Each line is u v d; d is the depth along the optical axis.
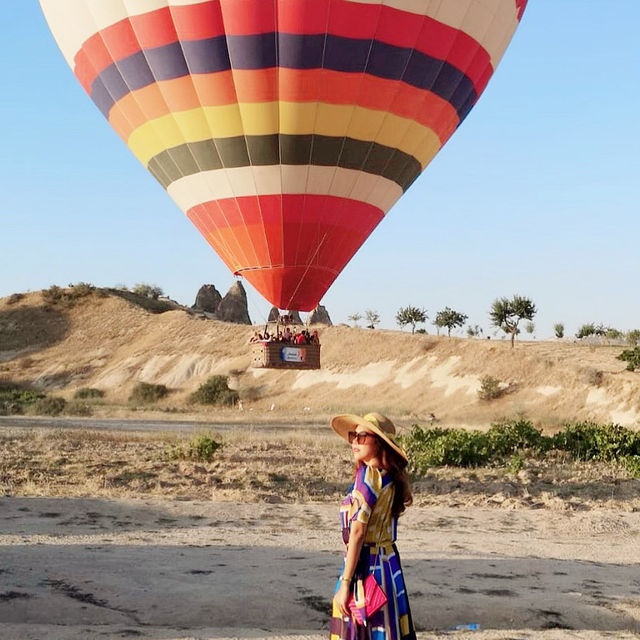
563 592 6.94
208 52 19.59
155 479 14.95
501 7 21.55
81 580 6.65
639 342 61.72
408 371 54.16
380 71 19.72
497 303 53.44
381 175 21.22
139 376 65.25
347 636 3.96
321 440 24.33
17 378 69.44
